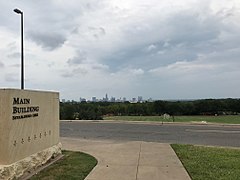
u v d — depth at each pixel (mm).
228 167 8969
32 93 8750
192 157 10391
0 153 7309
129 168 8820
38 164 8805
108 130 20250
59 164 9359
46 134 9797
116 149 12102
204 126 22953
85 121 28500
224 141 15203
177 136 17094
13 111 7566
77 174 8148
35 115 8945
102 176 7953
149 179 7688
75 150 11938
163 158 10258
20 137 7938
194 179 7656
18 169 7605
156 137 16641
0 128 7352
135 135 17516
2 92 7418
